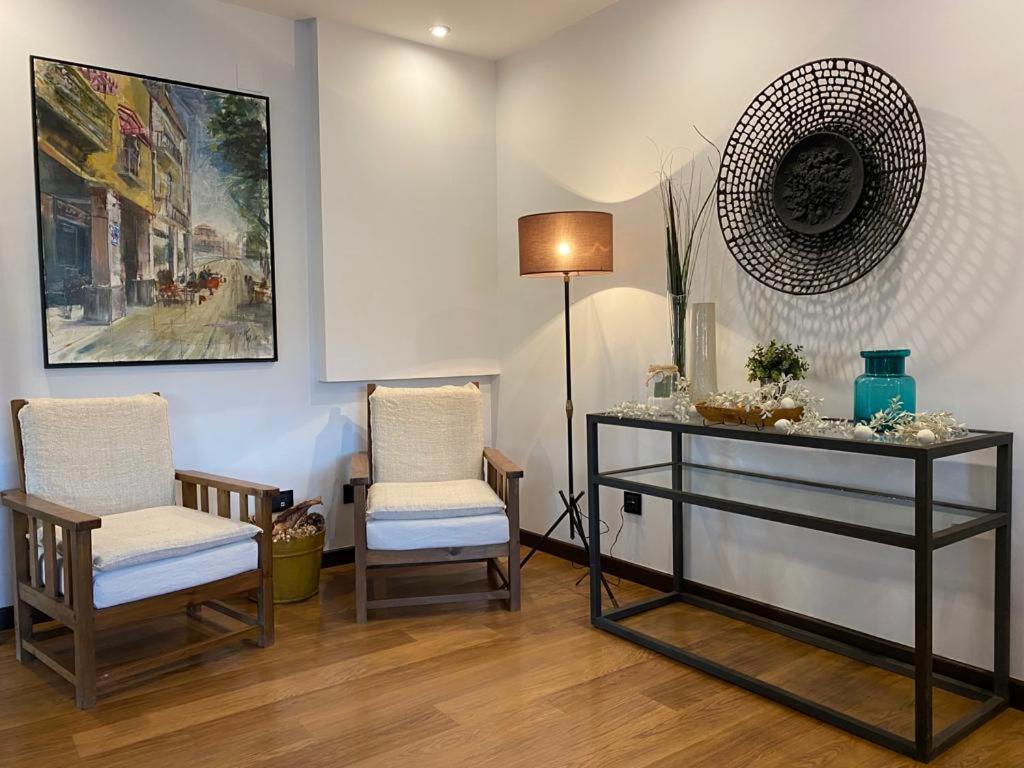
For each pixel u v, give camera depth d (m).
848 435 2.15
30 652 2.58
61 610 2.34
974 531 2.06
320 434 3.71
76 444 2.74
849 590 2.62
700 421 2.64
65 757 2.00
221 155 3.37
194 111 3.29
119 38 3.10
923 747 1.93
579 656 2.64
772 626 2.81
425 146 3.88
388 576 3.55
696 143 3.06
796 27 2.68
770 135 2.76
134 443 2.88
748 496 2.49
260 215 3.48
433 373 3.96
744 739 2.07
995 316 2.20
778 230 2.75
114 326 3.12
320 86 3.53
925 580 1.91
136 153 3.15
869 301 2.51
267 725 2.17
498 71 4.10
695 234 3.09
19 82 2.89
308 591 3.25
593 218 3.14
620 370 3.46
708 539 3.11
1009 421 2.18
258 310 3.49
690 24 3.06
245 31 3.42
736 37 2.89
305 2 3.36
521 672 2.51
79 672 2.26
